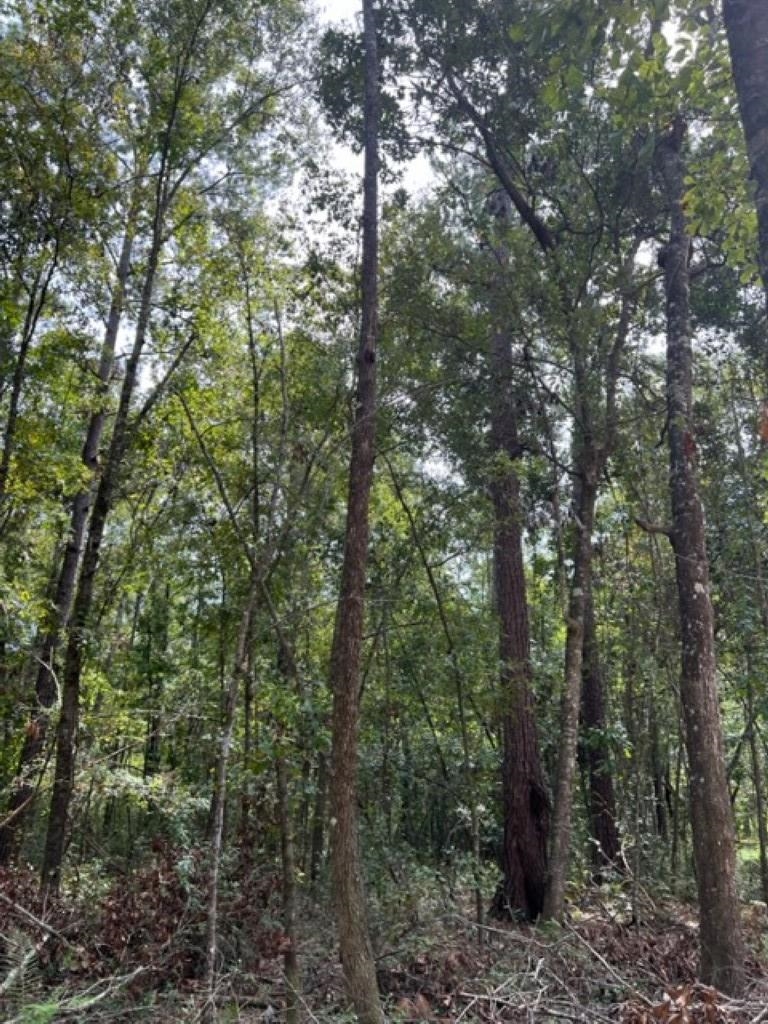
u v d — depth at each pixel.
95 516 8.09
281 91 9.88
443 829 11.21
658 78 4.89
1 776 8.74
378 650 10.13
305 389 7.97
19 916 5.55
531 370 9.09
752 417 10.64
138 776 7.63
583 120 8.88
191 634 10.89
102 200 8.73
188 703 7.46
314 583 8.85
